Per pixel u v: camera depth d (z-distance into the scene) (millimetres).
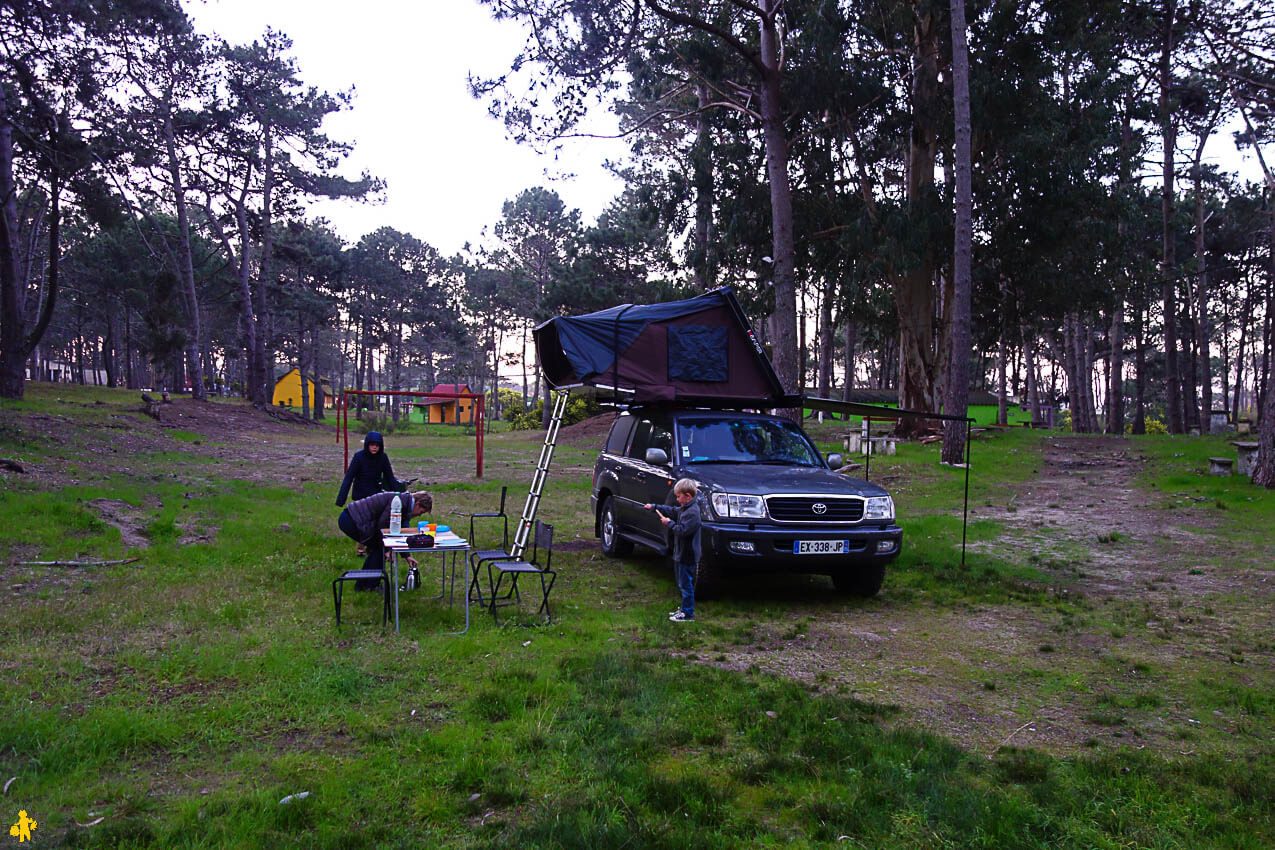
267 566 8602
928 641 6629
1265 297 44344
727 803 3594
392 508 6863
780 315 20719
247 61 38094
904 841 3299
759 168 24891
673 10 21406
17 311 25547
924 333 26641
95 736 4117
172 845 3133
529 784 3748
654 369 9617
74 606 6789
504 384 116375
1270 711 5023
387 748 4129
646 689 5023
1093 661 6090
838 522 7789
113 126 27969
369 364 91188
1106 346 49219
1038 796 3699
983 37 22578
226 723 4469
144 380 79062
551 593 8094
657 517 8742
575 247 46375
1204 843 3332
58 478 13414
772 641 6547
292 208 43844
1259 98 22125
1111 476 18516
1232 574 9164
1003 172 23750
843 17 21531
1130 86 23797
